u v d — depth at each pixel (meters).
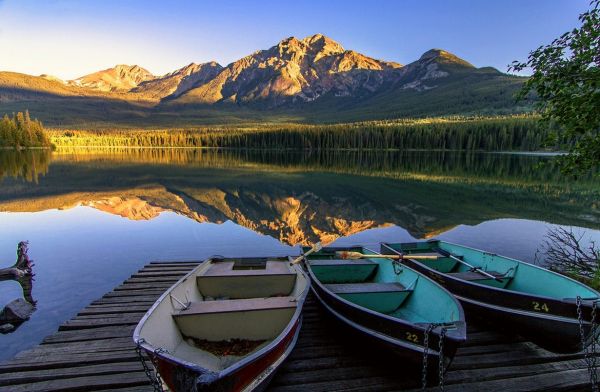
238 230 15.92
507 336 6.25
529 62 6.30
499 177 36.56
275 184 31.33
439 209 20.66
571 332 5.20
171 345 4.87
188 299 5.98
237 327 5.28
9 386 4.68
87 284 9.63
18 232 15.04
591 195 24.91
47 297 8.82
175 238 14.45
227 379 3.64
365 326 5.23
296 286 6.60
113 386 4.73
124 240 14.02
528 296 5.65
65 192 25.66
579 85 5.81
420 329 4.55
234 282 6.68
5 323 7.52
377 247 13.48
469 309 6.51
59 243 13.50
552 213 19.09
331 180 34.25
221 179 34.66
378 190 27.94
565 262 10.06
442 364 4.30
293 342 5.29
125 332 6.13
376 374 5.18
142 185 29.83
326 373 5.18
